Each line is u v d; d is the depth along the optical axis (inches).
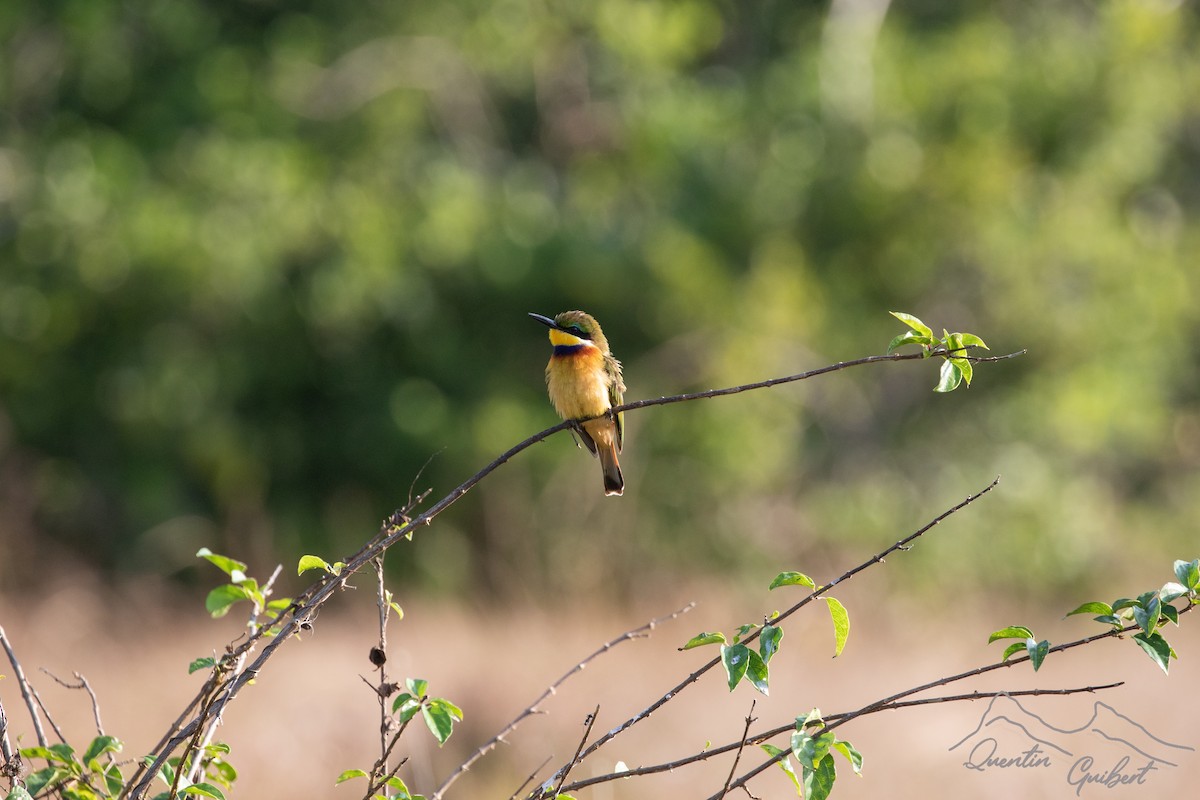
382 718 168.4
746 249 769.6
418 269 727.7
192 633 601.9
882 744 370.3
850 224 772.6
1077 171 807.7
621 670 458.9
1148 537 810.8
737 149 785.6
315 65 765.3
